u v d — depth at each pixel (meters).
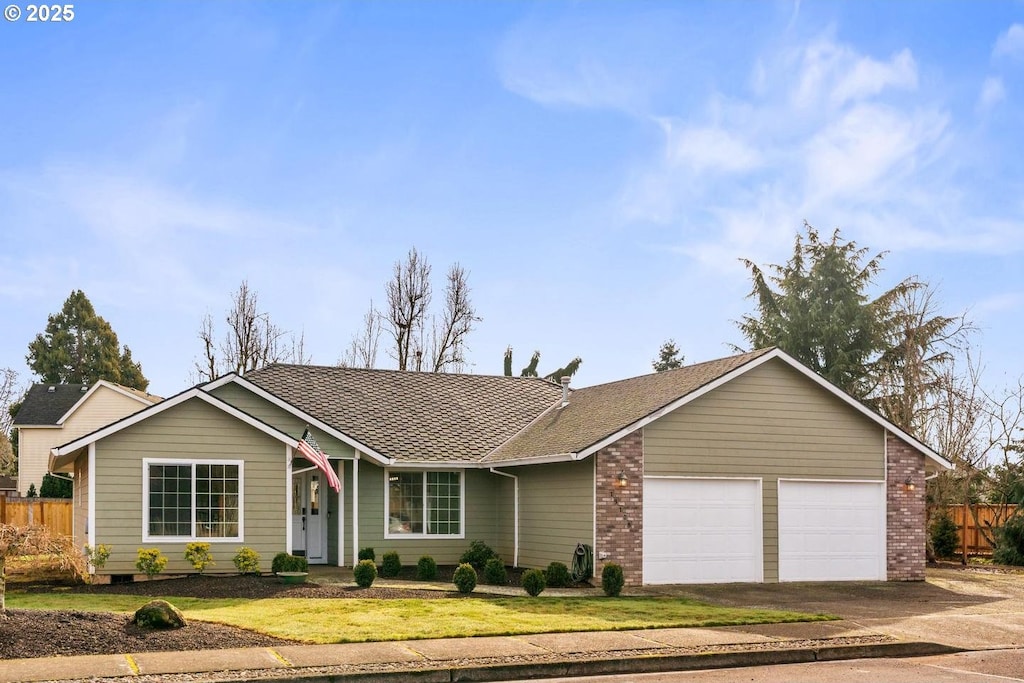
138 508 20.88
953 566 28.73
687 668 12.95
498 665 12.26
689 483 21.98
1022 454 32.78
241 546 21.55
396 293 51.25
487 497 26.22
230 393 24.05
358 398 27.61
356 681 11.70
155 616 13.92
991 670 12.77
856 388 43.44
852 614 17.33
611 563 19.69
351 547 24.78
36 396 49.97
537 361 49.06
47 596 18.14
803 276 45.78
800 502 22.88
